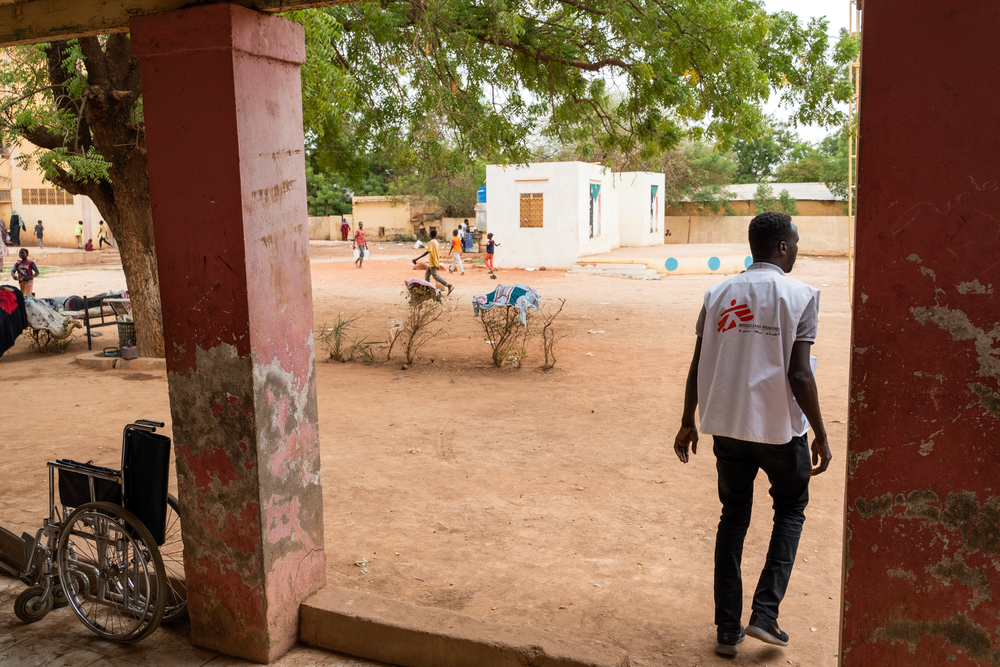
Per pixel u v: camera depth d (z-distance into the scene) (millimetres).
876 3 2045
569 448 6395
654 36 10195
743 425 2969
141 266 10359
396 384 8977
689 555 4297
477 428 7039
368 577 4031
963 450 2115
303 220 3369
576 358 10461
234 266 3025
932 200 2051
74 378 9758
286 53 3174
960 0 1961
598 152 30406
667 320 14008
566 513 4953
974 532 2141
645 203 33062
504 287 9930
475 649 3113
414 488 5445
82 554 3760
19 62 9539
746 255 24547
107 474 3492
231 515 3234
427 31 9312
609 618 3564
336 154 11328
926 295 2092
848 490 2275
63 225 37125
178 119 3023
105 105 9195
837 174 36500
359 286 20344
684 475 5684
